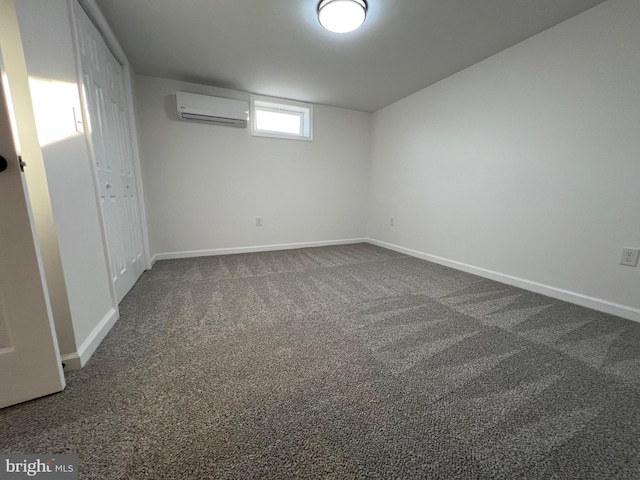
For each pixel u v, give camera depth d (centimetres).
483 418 92
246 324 157
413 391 104
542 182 202
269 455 77
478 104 244
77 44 131
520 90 211
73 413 91
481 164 246
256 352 129
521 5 166
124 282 197
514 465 76
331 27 173
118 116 208
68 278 112
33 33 98
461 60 237
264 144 335
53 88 109
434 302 192
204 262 295
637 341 141
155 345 134
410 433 86
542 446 82
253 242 348
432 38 202
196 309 176
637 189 159
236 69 255
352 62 240
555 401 100
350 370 117
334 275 254
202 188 312
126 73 233
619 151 164
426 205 310
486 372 117
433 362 123
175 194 300
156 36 199
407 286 224
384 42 207
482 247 251
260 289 215
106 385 105
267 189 346
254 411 93
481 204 249
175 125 290
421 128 310
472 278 246
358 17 165
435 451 80
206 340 139
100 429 85
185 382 107
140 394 100
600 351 132
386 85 293
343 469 74
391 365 121
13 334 92
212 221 322
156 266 277
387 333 149
